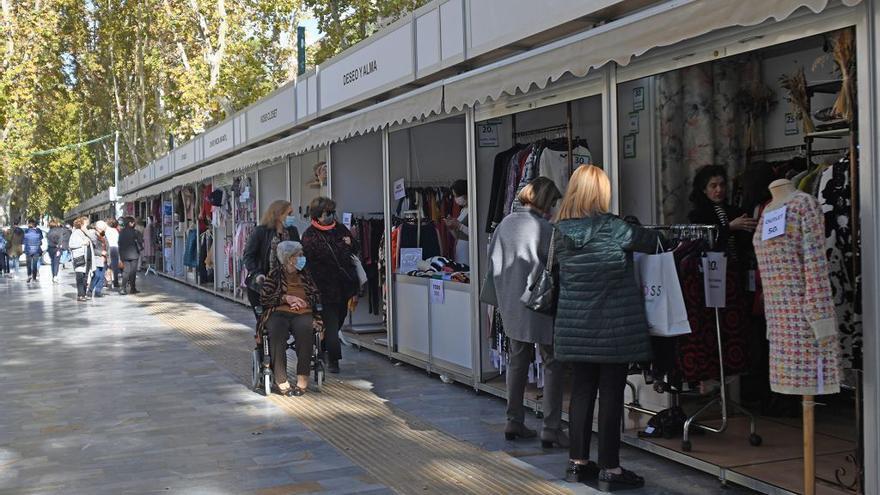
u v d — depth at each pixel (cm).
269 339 781
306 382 774
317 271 854
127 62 3844
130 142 4062
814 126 543
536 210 563
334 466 548
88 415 710
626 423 587
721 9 410
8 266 2920
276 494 492
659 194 631
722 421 548
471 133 732
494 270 566
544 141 672
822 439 545
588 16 547
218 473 538
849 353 461
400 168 1016
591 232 467
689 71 636
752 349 582
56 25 3853
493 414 678
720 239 558
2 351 1083
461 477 517
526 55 580
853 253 414
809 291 386
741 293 538
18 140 3731
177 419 689
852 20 389
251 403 744
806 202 392
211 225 1917
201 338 1173
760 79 659
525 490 489
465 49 693
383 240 1027
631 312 463
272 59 2931
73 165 6397
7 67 3653
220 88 2816
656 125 631
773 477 459
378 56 870
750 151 656
